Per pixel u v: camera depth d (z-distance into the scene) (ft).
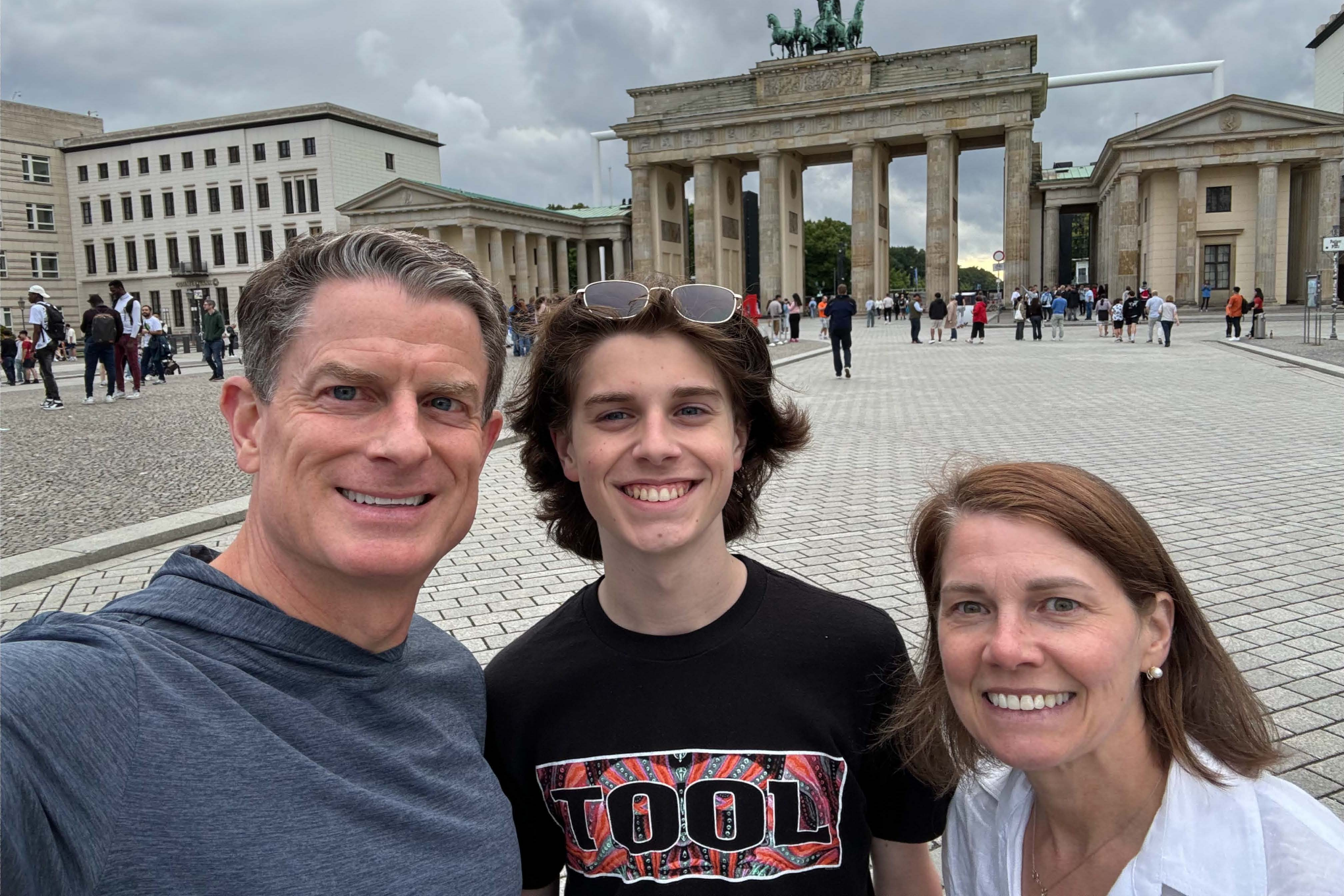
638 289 6.80
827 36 246.27
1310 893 5.58
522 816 7.07
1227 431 45.98
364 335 5.38
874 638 7.13
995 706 6.36
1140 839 6.44
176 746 4.50
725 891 6.54
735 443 7.57
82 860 4.15
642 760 6.67
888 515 30.55
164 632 5.01
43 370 65.36
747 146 234.58
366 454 5.38
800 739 6.66
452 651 6.81
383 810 5.12
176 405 66.74
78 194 298.97
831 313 80.43
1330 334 119.44
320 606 5.58
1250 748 6.48
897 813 7.41
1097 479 6.51
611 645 6.93
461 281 5.74
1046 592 6.07
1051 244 256.32
